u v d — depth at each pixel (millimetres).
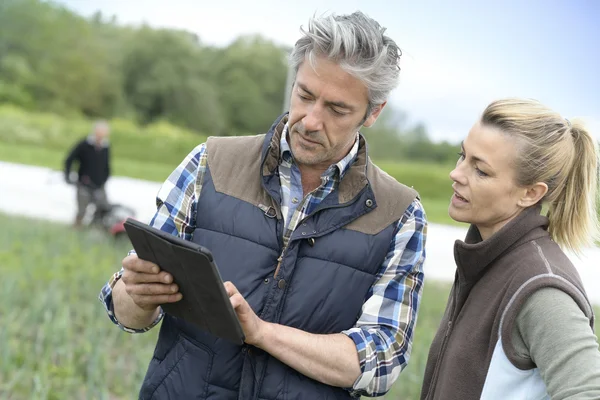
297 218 2332
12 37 53719
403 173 39781
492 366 2074
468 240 2363
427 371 2393
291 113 2283
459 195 2238
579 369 1874
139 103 54844
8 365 4543
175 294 2131
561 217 2258
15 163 26203
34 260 8031
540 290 2000
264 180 2338
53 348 5074
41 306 5617
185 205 2402
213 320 2066
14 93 49344
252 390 2254
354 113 2238
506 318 2041
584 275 15258
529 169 2143
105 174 11242
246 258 2297
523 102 2207
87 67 53281
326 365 2225
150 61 55844
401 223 2391
